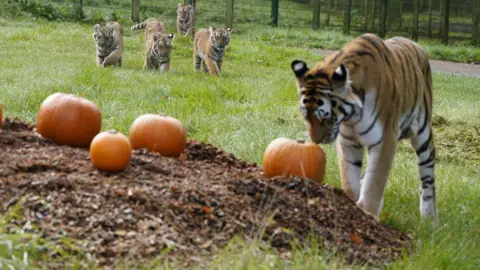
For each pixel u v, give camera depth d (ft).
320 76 23.44
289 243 21.13
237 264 18.40
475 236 26.63
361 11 145.38
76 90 49.47
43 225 19.25
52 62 67.56
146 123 26.63
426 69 28.78
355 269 20.67
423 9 143.13
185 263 18.69
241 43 100.63
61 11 112.57
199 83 60.08
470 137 46.70
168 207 21.01
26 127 27.43
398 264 21.53
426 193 28.71
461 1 142.20
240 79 68.64
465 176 35.50
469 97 67.77
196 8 133.18
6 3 109.50
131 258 18.57
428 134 28.37
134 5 112.88
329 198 24.20
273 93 57.21
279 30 118.42
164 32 77.66
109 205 20.56
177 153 26.84
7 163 22.15
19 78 53.52
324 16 142.20
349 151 25.90
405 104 26.27
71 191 20.90
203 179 23.86
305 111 23.48
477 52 108.78
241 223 21.31
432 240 23.66
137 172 23.30
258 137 36.35
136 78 60.23
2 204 19.92
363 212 24.61
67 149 24.93
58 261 18.01
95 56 77.51
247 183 23.70
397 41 28.25
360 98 24.14
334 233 22.33
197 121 42.06
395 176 32.50
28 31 90.68
